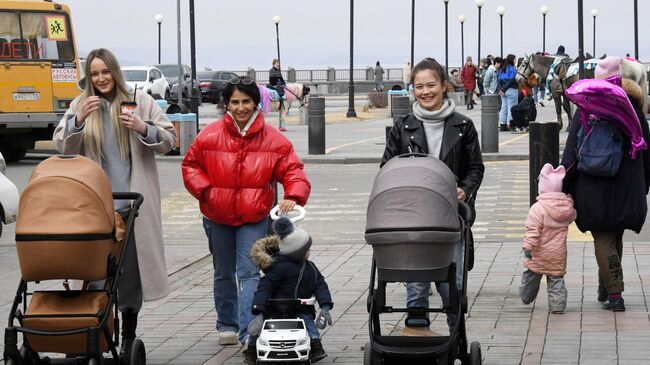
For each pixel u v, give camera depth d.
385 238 7.02
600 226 9.62
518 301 10.34
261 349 7.82
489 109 26.14
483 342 8.77
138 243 8.13
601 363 8.02
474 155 8.22
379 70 68.75
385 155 8.29
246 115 8.57
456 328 7.13
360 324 9.61
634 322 9.34
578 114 9.70
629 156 9.56
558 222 9.72
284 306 8.12
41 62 27.33
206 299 10.98
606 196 9.59
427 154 8.06
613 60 9.86
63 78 27.58
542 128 13.09
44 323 7.05
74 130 7.99
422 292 7.97
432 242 7.00
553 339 8.80
